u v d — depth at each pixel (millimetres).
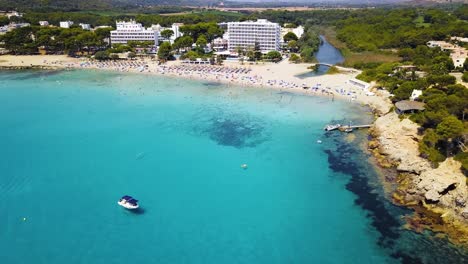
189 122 133875
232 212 81625
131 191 89312
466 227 72000
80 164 102062
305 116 139375
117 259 67750
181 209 82562
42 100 159125
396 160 98375
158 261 67375
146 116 139875
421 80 141125
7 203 83938
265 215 80625
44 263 66688
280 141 117688
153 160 105062
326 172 98000
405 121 107438
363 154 107062
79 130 125875
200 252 69750
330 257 68250
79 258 67938
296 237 73750
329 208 82625
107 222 77875
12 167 99812
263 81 188250
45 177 95000
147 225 77188
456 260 65625
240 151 110875
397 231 73688
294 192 89250
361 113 141625
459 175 79188
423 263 65375
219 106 151625
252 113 143125
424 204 80688
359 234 73812
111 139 118625
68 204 83812
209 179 95250
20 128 127125
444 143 93500
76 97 163875
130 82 190625
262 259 68062
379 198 85000
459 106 102562
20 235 73562
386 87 159375
